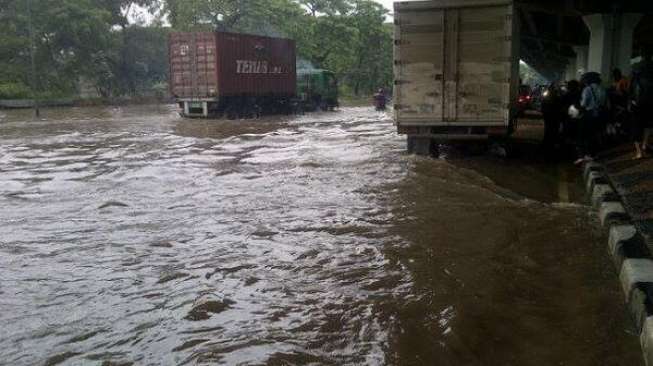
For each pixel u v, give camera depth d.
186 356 3.84
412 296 4.81
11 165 12.20
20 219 7.57
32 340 4.11
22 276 5.42
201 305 4.64
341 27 52.66
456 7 11.02
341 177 10.17
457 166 11.09
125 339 4.11
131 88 49.72
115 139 17.31
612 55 16.00
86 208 8.16
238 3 44.06
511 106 11.70
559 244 6.16
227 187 9.55
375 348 3.94
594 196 7.81
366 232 6.70
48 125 23.19
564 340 4.03
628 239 5.52
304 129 20.97
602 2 15.80
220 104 26.86
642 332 3.91
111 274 5.45
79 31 40.66
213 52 25.95
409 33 11.40
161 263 5.75
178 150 14.48
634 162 9.51
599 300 4.69
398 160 11.84
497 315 4.44
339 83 61.62
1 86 37.53
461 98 11.36
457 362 3.74
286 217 7.47
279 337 4.11
